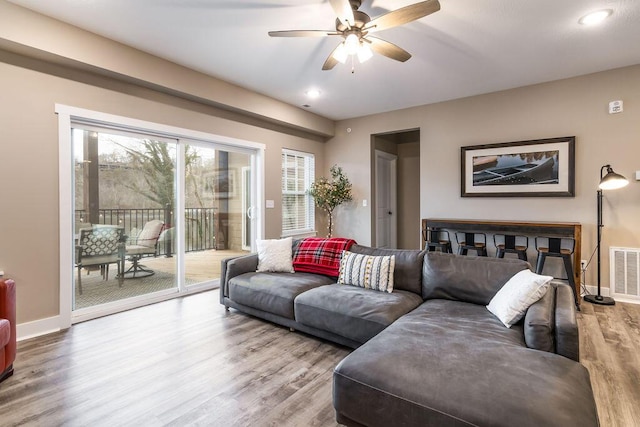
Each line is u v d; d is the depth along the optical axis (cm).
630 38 301
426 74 384
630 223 367
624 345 261
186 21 274
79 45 283
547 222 399
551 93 407
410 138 667
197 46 317
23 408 185
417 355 162
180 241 402
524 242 421
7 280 221
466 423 124
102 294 337
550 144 405
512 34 294
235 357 247
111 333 289
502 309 210
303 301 274
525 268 244
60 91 293
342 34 240
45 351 253
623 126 368
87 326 304
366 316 237
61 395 197
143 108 350
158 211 384
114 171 345
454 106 477
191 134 396
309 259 354
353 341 249
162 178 387
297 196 570
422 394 137
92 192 329
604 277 382
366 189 568
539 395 127
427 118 500
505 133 438
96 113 314
